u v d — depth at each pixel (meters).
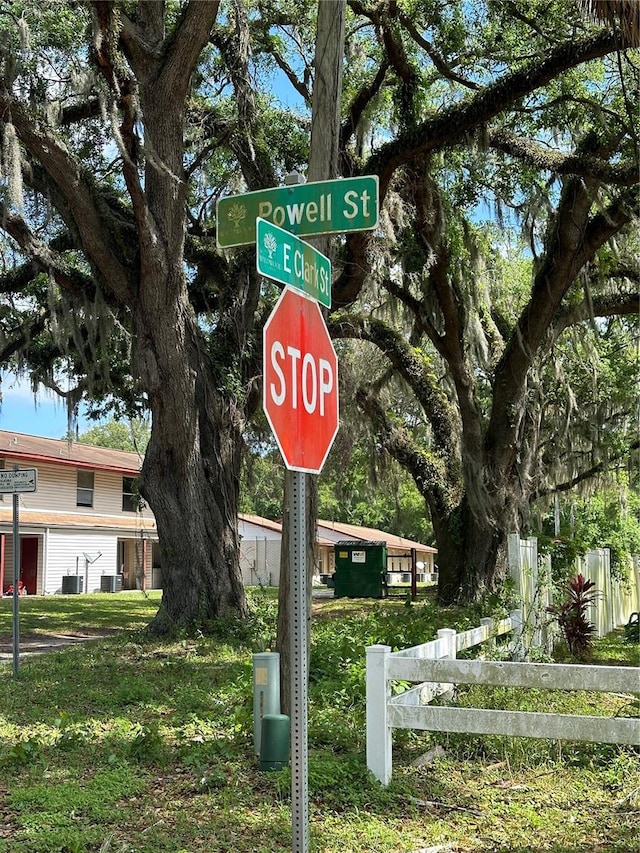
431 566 63.25
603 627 17.62
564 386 22.66
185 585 14.70
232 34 16.77
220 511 15.30
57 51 14.52
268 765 6.11
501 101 14.78
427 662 5.87
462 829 5.20
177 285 14.48
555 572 14.89
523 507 20.08
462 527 20.36
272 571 46.91
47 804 5.41
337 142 7.46
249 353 16.97
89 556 36.31
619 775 6.30
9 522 31.28
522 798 5.83
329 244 6.88
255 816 5.27
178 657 12.12
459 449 21.81
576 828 5.25
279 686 6.93
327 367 3.81
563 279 17.22
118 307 16.89
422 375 22.47
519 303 25.25
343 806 5.50
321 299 3.86
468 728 5.70
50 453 34.72
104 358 16.70
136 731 7.47
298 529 3.30
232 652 12.55
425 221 17.09
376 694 5.98
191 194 19.50
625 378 24.36
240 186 18.59
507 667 5.64
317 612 21.69
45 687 9.88
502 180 18.17
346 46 17.02
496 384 19.59
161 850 4.73
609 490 28.88
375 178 4.04
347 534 50.16
